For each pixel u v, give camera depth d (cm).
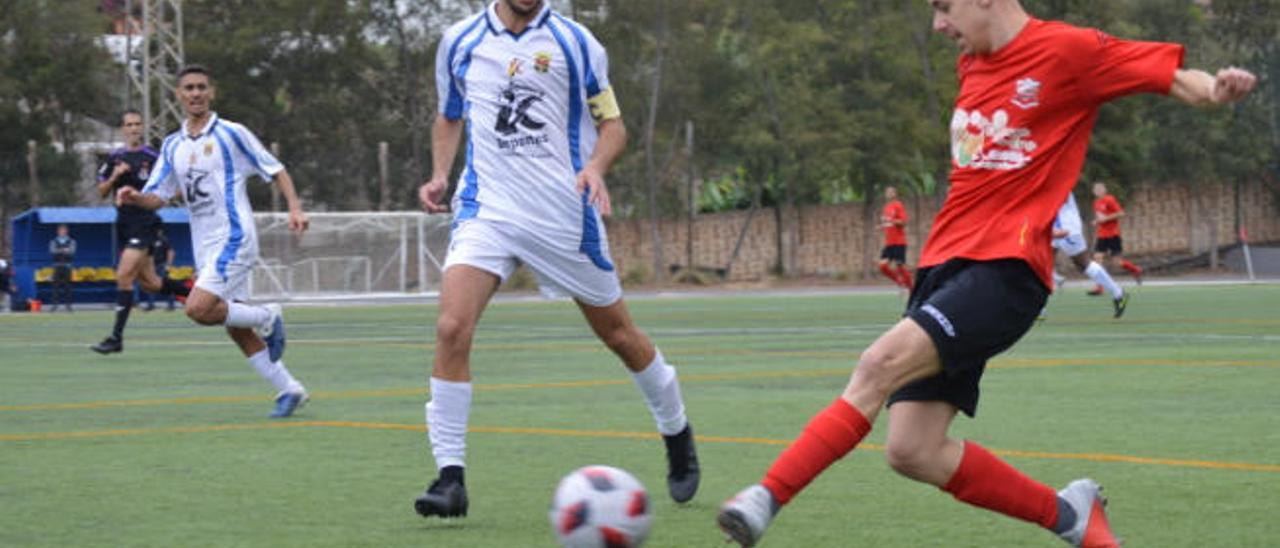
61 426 1944
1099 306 5416
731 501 920
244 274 2169
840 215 11262
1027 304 980
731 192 11225
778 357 3109
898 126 10581
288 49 11075
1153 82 965
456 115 1370
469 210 1314
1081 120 991
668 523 1231
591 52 1334
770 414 2012
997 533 1166
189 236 7594
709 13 10644
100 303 7694
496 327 4528
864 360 956
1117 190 11106
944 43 10700
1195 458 1560
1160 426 1833
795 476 929
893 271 6712
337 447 1711
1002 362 2833
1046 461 1539
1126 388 2316
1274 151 11475
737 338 3809
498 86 1321
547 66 1319
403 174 11375
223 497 1366
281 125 11094
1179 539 1139
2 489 1414
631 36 10612
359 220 8712
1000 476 989
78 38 10581
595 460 1587
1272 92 11406
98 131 11019
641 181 10931
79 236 7638
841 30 10594
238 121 10888
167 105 8631
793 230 11012
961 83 1033
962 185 1007
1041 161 988
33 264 7394
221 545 1144
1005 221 986
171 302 7006
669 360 3016
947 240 1006
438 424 1234
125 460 1611
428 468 1545
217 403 2256
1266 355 3002
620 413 2044
